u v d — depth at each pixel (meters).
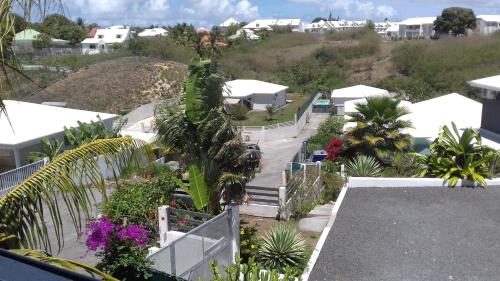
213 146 13.04
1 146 20.44
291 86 62.72
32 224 5.55
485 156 15.08
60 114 25.20
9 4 4.41
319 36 78.31
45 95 42.84
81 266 4.45
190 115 12.88
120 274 9.06
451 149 15.35
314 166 18.58
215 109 12.84
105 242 9.01
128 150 6.67
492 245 10.79
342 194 14.55
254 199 16.31
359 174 17.00
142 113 41.06
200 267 9.90
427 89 55.00
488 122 19.17
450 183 14.81
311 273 9.80
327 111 47.66
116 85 49.69
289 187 16.25
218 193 13.59
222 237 10.66
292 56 70.00
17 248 5.41
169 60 58.41
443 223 12.10
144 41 61.22
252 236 12.85
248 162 13.82
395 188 15.00
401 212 12.94
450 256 10.34
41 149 22.92
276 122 41.59
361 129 18.73
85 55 58.38
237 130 13.55
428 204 13.47
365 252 10.66
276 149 32.50
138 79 51.25
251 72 65.44
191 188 13.52
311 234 14.01
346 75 64.38
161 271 9.03
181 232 11.96
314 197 17.28
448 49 61.19
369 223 12.28
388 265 10.03
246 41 76.81
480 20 106.69
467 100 21.92
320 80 63.16
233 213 10.88
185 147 13.63
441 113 20.59
